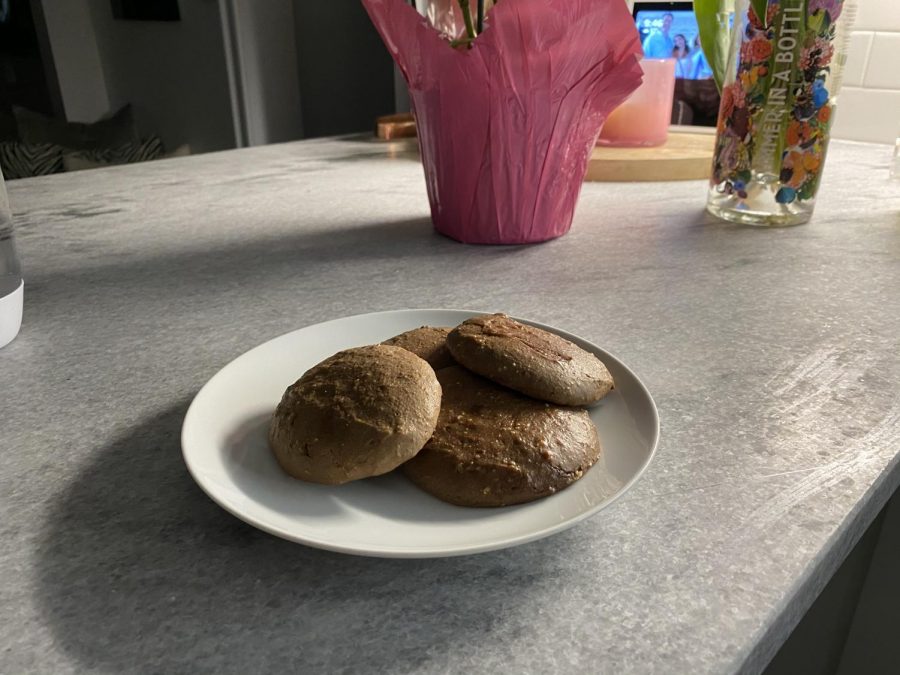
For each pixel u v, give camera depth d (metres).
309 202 0.88
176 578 0.29
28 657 0.25
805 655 0.72
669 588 0.28
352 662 0.25
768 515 0.33
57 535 0.31
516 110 0.63
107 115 2.70
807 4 0.64
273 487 0.32
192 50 2.31
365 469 0.30
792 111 0.70
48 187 0.95
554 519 0.30
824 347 0.50
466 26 0.64
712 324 0.54
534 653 0.26
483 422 0.33
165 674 0.25
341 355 0.36
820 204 0.86
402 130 1.28
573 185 0.72
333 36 2.23
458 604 0.28
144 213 0.83
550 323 0.54
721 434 0.39
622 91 0.65
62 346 0.50
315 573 0.29
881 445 0.38
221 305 0.58
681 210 0.85
